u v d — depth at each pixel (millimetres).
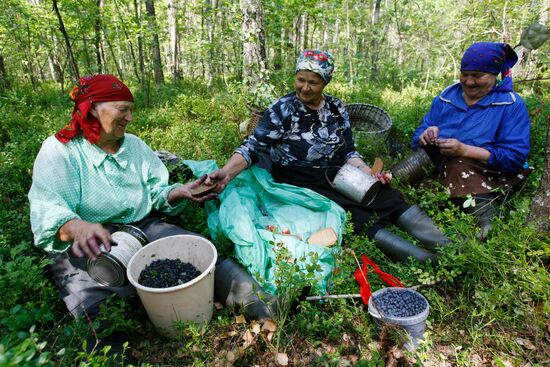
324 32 14570
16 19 7719
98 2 7281
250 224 2539
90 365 1585
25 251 2508
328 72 2812
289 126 3018
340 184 2941
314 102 2992
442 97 3488
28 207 2932
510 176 3156
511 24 8328
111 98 2166
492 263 2316
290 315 2230
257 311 2156
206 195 2664
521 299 2186
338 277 2293
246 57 6309
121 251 2109
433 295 2303
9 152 3965
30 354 1224
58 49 9547
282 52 8891
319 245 2531
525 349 2047
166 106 6266
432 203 3025
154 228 2551
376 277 2514
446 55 10109
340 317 2131
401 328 1975
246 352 2000
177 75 10891
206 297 2088
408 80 10070
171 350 2074
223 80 10141
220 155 4223
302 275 2131
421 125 3639
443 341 2121
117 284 2141
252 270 2395
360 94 6941
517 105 3111
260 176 3125
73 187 2252
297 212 2883
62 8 6988
